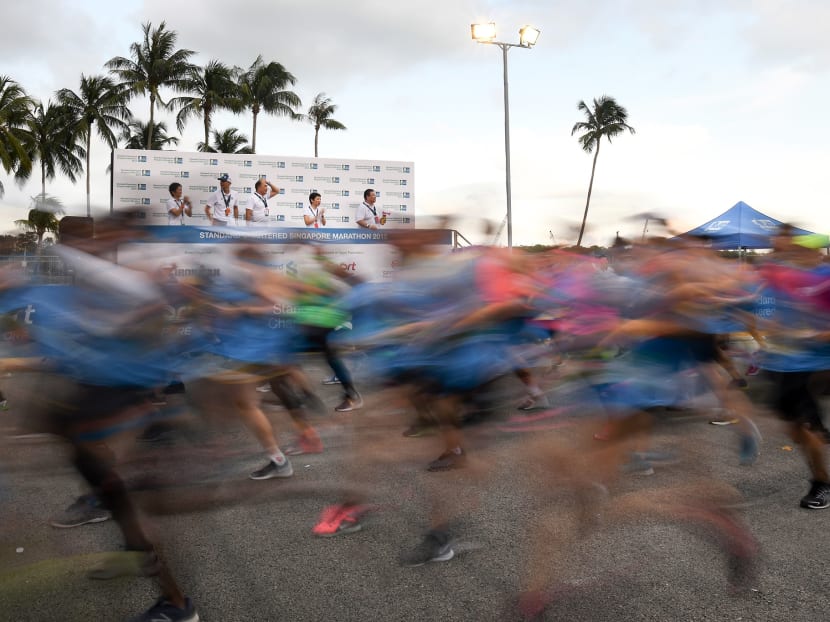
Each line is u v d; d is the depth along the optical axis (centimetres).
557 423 406
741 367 753
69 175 4397
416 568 334
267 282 479
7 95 3416
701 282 374
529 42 1838
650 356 354
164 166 1054
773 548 353
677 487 365
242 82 4297
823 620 282
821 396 413
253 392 469
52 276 300
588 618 284
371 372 407
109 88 4288
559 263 453
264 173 1125
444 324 373
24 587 311
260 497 434
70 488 441
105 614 287
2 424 415
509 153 1859
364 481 400
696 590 308
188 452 417
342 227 911
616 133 4772
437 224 403
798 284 420
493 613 291
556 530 334
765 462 503
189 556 345
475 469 383
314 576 326
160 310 312
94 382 282
